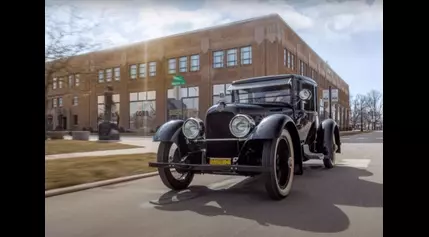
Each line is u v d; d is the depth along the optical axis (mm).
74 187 4191
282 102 4734
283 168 3666
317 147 5734
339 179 4781
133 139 16391
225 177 5129
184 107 20781
